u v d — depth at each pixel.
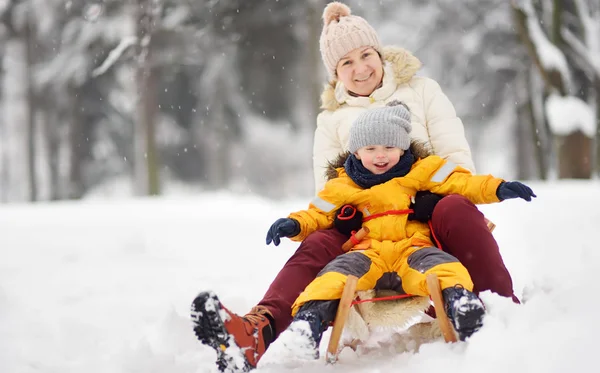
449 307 3.21
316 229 3.90
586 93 24.06
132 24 22.25
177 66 26.55
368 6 27.95
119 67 28.78
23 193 35.62
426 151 4.00
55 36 29.62
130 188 35.03
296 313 3.41
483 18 27.30
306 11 25.33
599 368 2.71
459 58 28.08
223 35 25.09
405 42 28.41
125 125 33.38
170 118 34.12
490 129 30.41
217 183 35.84
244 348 3.24
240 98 32.81
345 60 4.64
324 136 4.73
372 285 3.59
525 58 26.12
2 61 34.50
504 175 36.03
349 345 3.74
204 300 3.08
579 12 21.17
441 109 4.51
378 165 3.80
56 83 30.62
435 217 3.66
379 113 3.84
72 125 32.47
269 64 28.94
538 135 26.53
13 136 36.31
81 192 33.66
